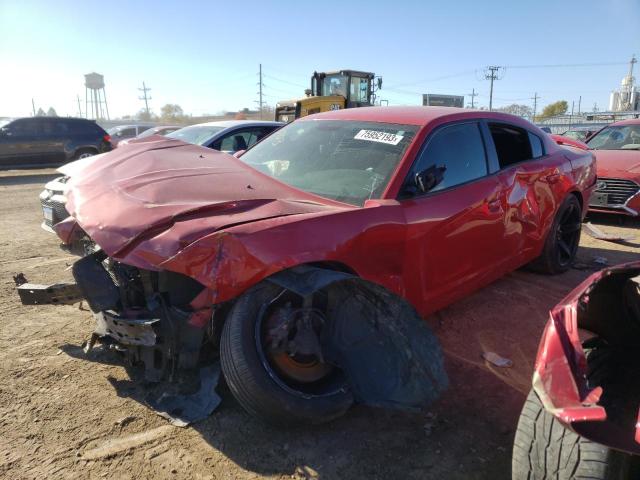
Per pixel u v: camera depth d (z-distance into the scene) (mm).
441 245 3408
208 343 2893
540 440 1928
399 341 2695
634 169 7832
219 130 8336
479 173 3924
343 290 2695
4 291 4613
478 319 4203
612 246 6820
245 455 2533
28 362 3352
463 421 2859
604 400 2068
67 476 2365
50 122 15336
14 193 11391
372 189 3260
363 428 2775
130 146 4141
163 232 2588
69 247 3836
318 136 3988
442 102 34500
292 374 2588
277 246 2527
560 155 5141
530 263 5188
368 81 18750
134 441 2605
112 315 2805
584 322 2154
